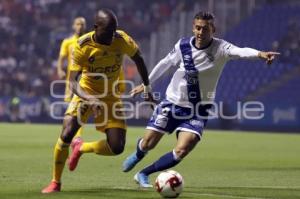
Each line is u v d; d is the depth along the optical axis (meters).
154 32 96.69
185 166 32.00
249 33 91.94
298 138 60.69
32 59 102.56
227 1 93.19
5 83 98.62
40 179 24.22
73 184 22.89
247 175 27.84
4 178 24.42
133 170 28.72
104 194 19.77
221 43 20.50
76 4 109.12
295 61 85.56
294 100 76.12
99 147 20.83
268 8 93.81
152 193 20.11
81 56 19.58
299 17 91.31
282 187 23.08
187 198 19.17
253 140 56.59
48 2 110.38
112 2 107.56
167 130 21.31
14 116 89.44
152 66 91.12
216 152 42.31
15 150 39.84
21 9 110.06
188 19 90.19
